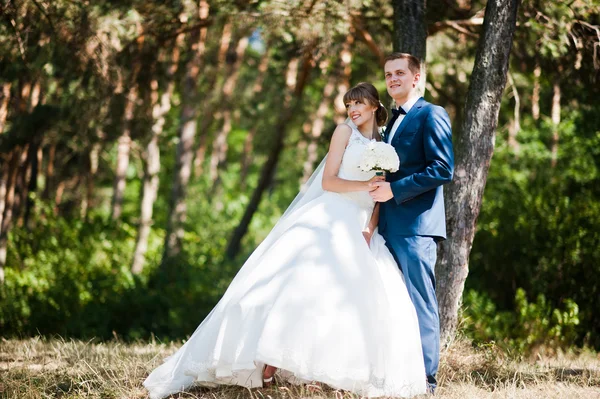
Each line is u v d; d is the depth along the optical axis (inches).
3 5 260.5
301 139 665.6
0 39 278.2
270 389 164.6
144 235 576.7
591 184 402.9
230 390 167.3
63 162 656.4
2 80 339.9
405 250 170.6
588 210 365.7
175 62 408.5
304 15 290.5
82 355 221.9
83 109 363.6
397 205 172.4
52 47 282.7
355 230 168.1
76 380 187.0
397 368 160.4
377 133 182.2
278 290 158.2
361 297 159.2
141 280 502.0
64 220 614.5
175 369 169.8
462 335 231.9
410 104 177.0
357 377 154.3
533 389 171.3
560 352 295.3
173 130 622.5
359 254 164.7
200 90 582.2
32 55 287.1
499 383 176.1
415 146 171.3
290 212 182.9
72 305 446.6
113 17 281.9
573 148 444.5
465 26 321.7
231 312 158.7
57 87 360.2
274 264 163.2
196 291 493.7
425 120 170.2
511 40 212.2
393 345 161.3
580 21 276.8
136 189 1021.8
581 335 346.9
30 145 464.1
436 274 218.4
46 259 532.4
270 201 966.4
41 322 417.4
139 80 371.9
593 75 319.3
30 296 438.6
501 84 212.8
